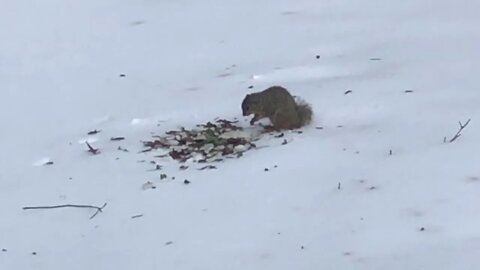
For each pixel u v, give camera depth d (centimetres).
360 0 846
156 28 821
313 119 602
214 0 884
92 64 750
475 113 591
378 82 650
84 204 546
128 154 588
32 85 718
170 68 723
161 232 515
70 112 662
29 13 885
